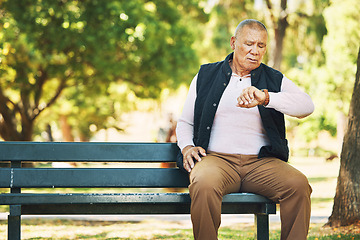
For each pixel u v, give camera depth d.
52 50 16.48
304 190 3.72
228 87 4.07
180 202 3.80
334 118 32.84
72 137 33.72
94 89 19.12
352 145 6.47
